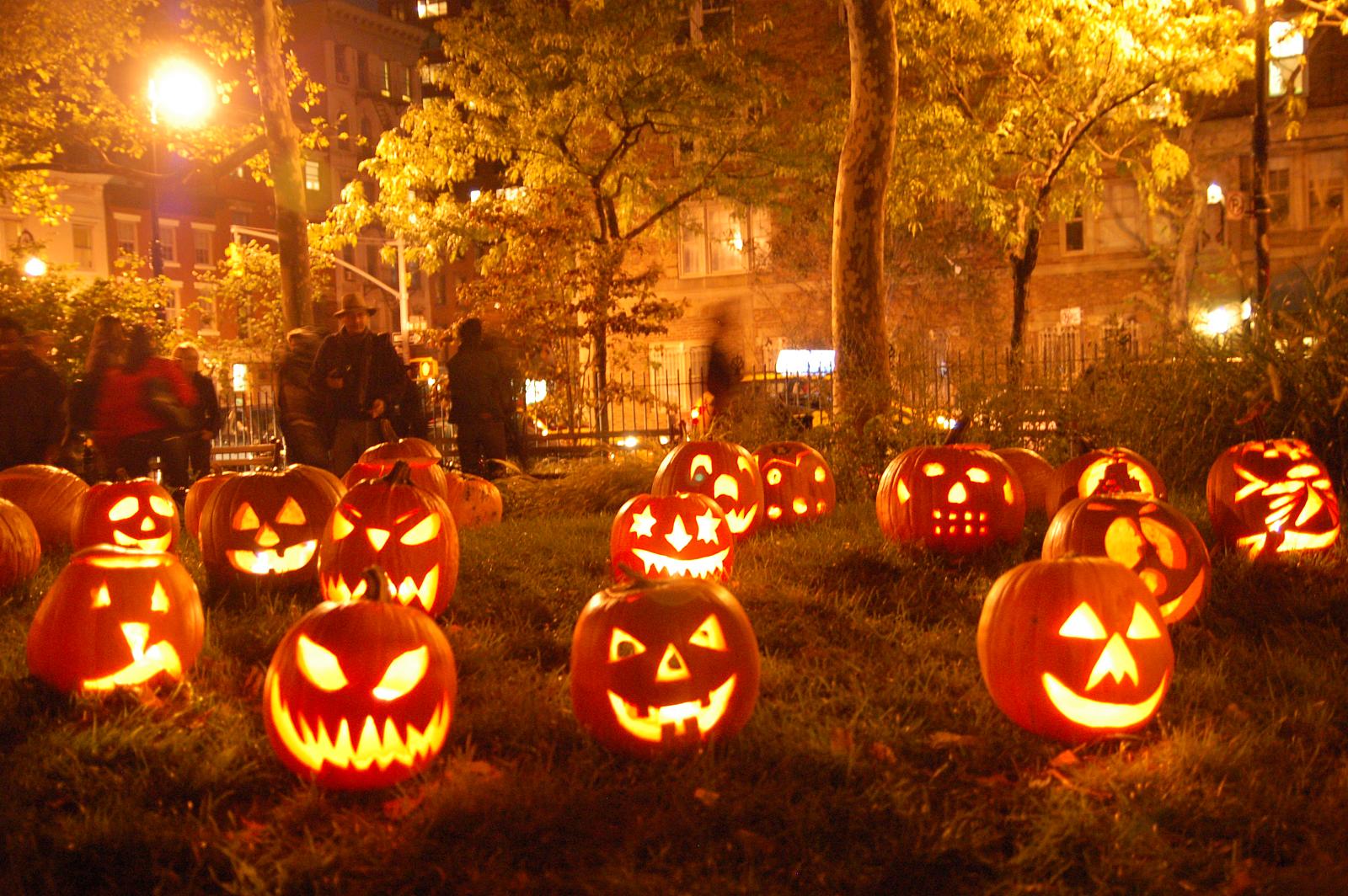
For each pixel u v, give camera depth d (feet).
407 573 18.51
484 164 187.93
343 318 32.96
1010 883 9.88
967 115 71.56
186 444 35.99
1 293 51.85
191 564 23.94
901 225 89.35
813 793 11.43
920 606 18.95
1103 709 12.87
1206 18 60.34
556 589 20.84
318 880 10.10
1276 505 21.33
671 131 72.84
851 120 38.32
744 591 19.65
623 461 36.01
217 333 153.89
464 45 69.36
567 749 13.01
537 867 10.36
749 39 104.63
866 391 34.73
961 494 22.49
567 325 54.19
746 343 100.27
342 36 196.13
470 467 38.81
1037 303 109.91
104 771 12.42
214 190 160.56
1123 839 10.40
